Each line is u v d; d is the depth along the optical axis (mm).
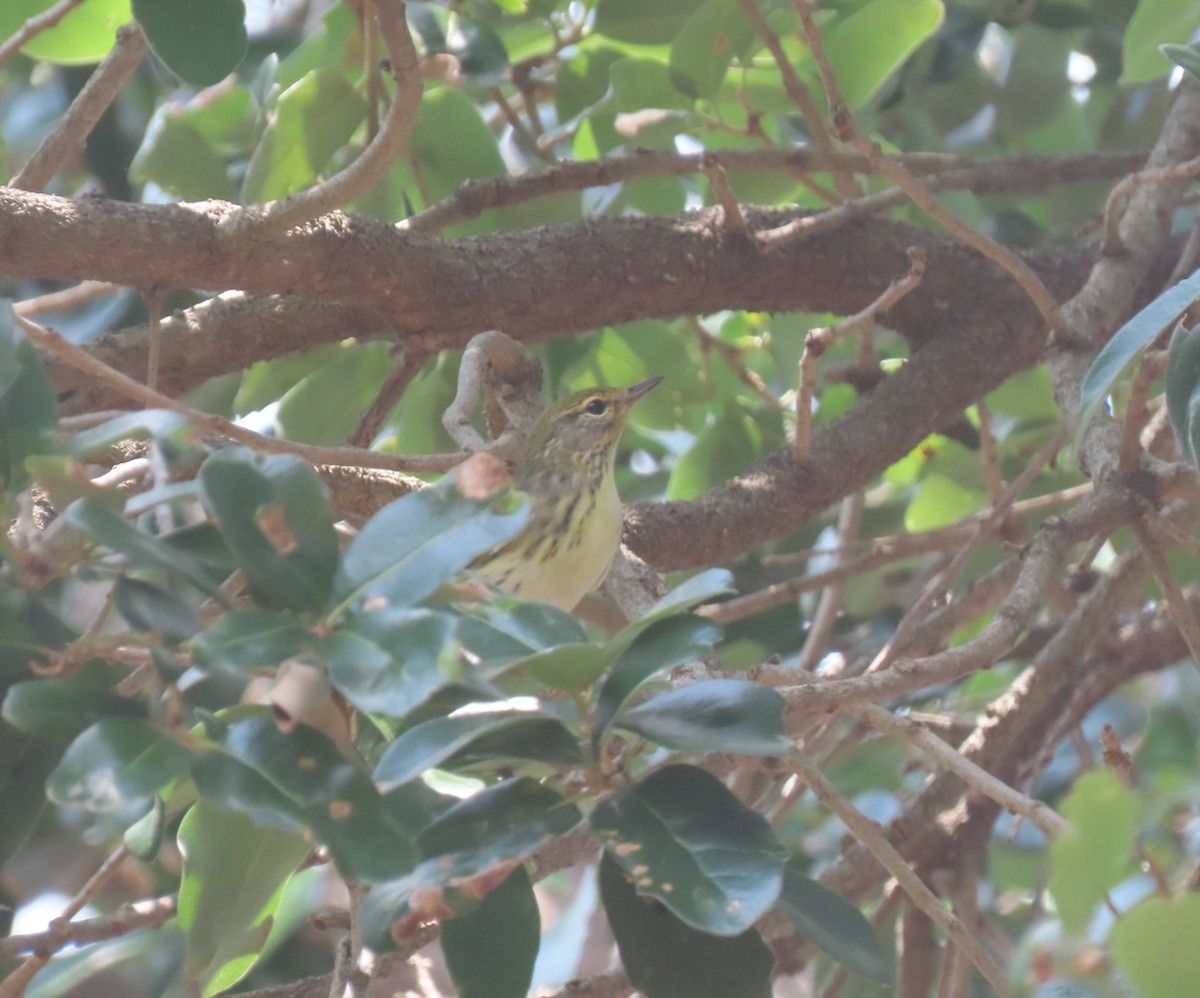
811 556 11516
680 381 11891
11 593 4867
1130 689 13234
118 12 9891
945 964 9141
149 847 5215
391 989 9797
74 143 9164
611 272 10039
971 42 11836
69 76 12188
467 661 4680
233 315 9422
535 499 9445
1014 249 12062
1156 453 9711
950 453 13070
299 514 4367
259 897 6230
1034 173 11273
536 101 11500
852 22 10109
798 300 10797
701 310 10547
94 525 4406
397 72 7105
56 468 4684
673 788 4719
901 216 12195
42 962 6473
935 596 9961
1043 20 11820
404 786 4852
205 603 6195
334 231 8945
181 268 8438
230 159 11602
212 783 4270
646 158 10305
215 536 4898
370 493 9102
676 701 4809
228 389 11000
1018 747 11125
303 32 11859
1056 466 12148
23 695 4406
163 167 10289
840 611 12703
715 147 11836
